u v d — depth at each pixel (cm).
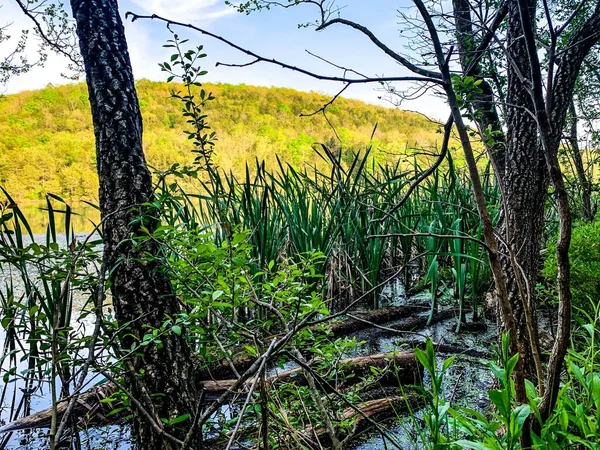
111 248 205
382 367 296
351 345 251
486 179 507
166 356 198
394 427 244
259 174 382
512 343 124
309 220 450
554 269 348
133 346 162
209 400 276
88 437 250
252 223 375
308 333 216
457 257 394
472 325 409
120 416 270
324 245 409
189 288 188
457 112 118
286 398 248
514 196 270
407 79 123
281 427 198
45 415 270
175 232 197
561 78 270
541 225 277
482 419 120
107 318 190
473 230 438
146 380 193
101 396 268
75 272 166
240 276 187
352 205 412
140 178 212
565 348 111
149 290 201
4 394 306
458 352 352
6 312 138
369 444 228
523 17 102
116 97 212
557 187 106
